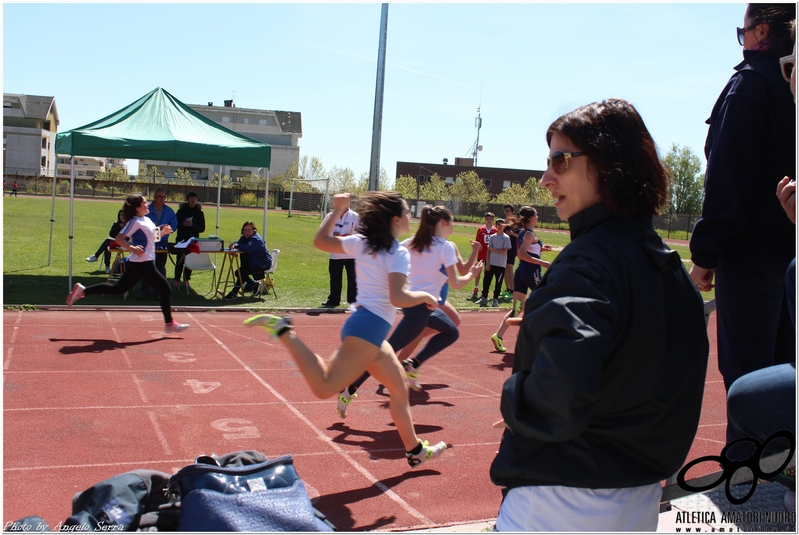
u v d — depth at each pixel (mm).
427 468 4688
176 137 12234
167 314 8820
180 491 2529
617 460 1722
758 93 2785
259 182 76438
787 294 2074
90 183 65812
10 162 90125
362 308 3996
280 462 2637
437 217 5961
